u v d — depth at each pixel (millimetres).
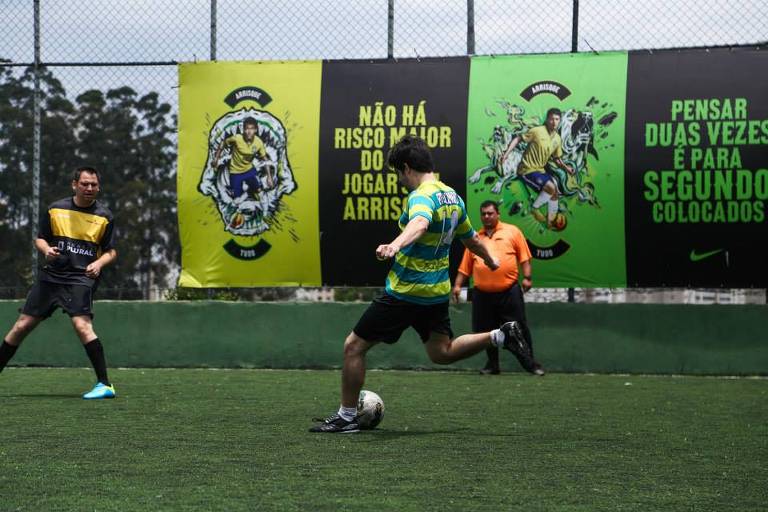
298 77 17031
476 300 15859
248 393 13078
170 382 14648
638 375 16406
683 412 11164
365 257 16938
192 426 9664
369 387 13984
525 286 15938
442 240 9047
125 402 11867
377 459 7707
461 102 16672
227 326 17453
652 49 16312
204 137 17219
